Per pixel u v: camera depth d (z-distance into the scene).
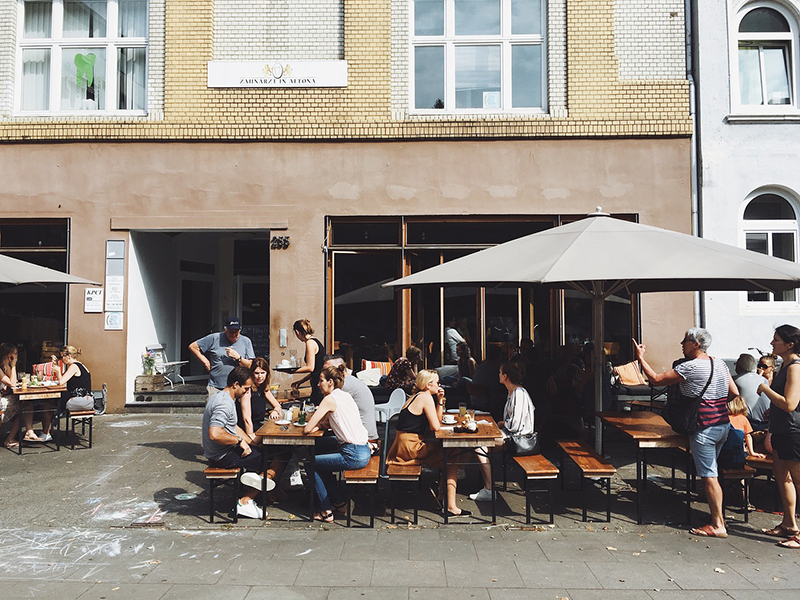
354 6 11.48
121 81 12.05
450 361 11.30
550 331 11.27
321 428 6.16
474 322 11.31
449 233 11.37
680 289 7.69
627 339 11.17
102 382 11.29
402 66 11.62
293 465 7.05
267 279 15.09
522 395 6.59
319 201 11.32
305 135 11.31
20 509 6.38
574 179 11.17
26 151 11.48
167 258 13.09
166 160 11.41
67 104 12.05
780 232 11.23
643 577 4.83
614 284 7.65
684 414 5.74
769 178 11.09
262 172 11.37
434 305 11.36
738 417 6.39
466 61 11.83
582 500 6.46
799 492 5.93
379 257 11.40
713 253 6.00
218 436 5.93
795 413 5.47
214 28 11.66
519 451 6.41
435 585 4.69
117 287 11.36
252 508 6.15
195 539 5.61
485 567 5.01
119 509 6.38
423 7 11.85
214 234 14.76
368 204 11.30
